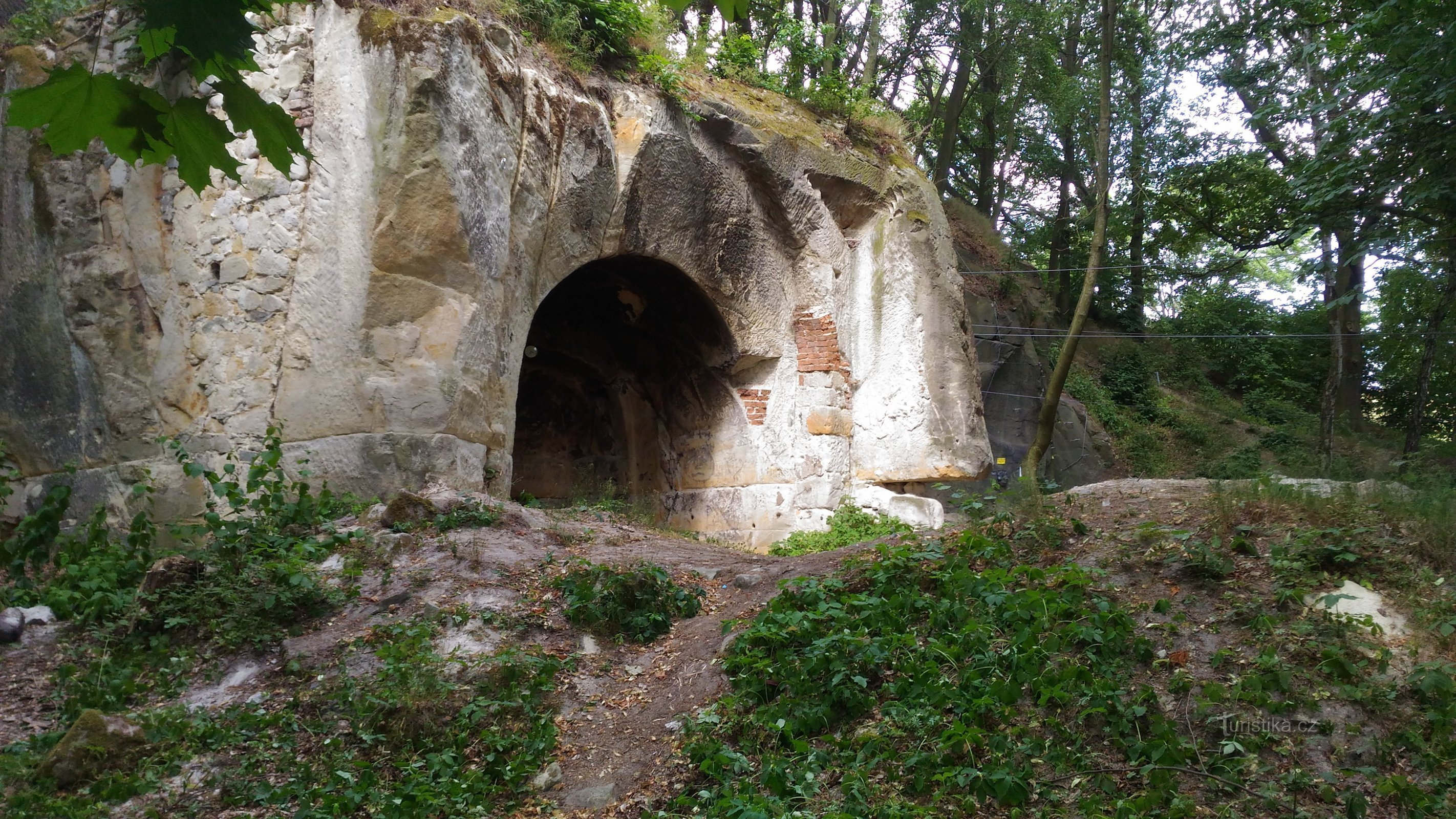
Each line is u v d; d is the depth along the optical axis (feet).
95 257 28.50
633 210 35.14
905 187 42.80
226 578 20.83
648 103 35.58
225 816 14.87
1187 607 16.83
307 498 24.66
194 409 27.78
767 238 40.24
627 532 28.22
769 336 40.22
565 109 32.45
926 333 41.47
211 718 17.16
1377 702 14.14
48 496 23.49
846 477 41.52
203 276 28.12
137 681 18.45
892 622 17.71
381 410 26.96
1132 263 84.23
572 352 43.34
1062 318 79.87
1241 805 13.05
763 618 18.52
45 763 15.28
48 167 28.99
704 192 37.55
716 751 15.67
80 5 30.86
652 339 42.14
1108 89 38.73
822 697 16.43
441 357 27.63
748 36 43.39
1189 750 13.83
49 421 28.96
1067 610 16.74
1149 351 84.48
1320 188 39.37
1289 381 85.20
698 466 42.42
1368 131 36.99
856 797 14.03
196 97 8.55
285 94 28.19
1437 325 48.91
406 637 19.22
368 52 27.84
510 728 17.11
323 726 16.99
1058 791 13.78
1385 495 18.99
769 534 39.34
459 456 27.78
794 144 39.91
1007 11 67.67
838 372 41.60
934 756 14.49
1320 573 16.94
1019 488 21.71
